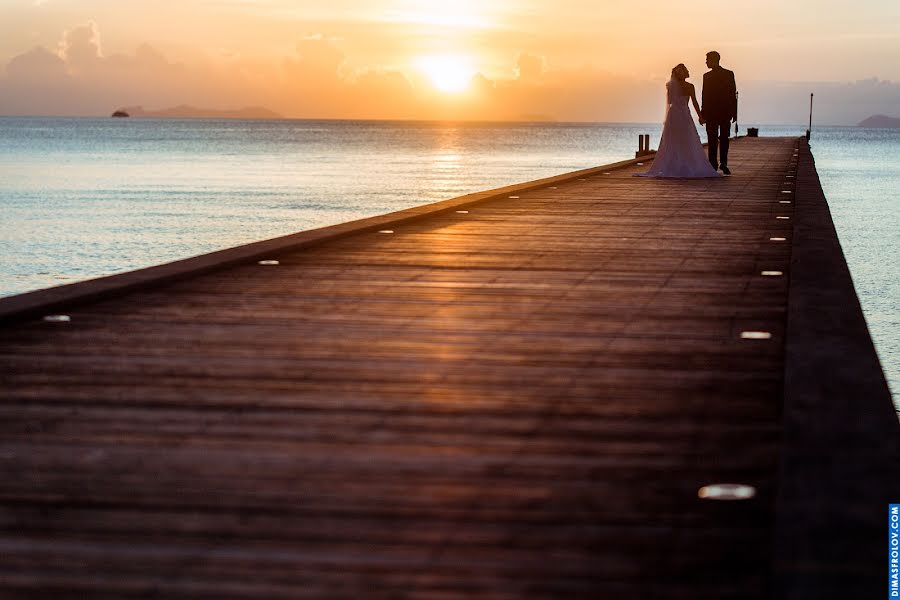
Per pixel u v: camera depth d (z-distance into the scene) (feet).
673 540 8.84
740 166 65.00
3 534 9.08
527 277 22.72
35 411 12.73
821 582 7.44
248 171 236.43
